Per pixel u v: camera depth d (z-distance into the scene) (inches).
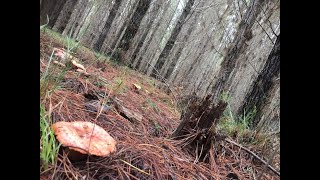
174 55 529.0
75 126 73.9
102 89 130.1
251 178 101.6
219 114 101.7
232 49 180.9
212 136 100.4
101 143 73.3
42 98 80.0
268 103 160.2
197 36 530.6
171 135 110.0
